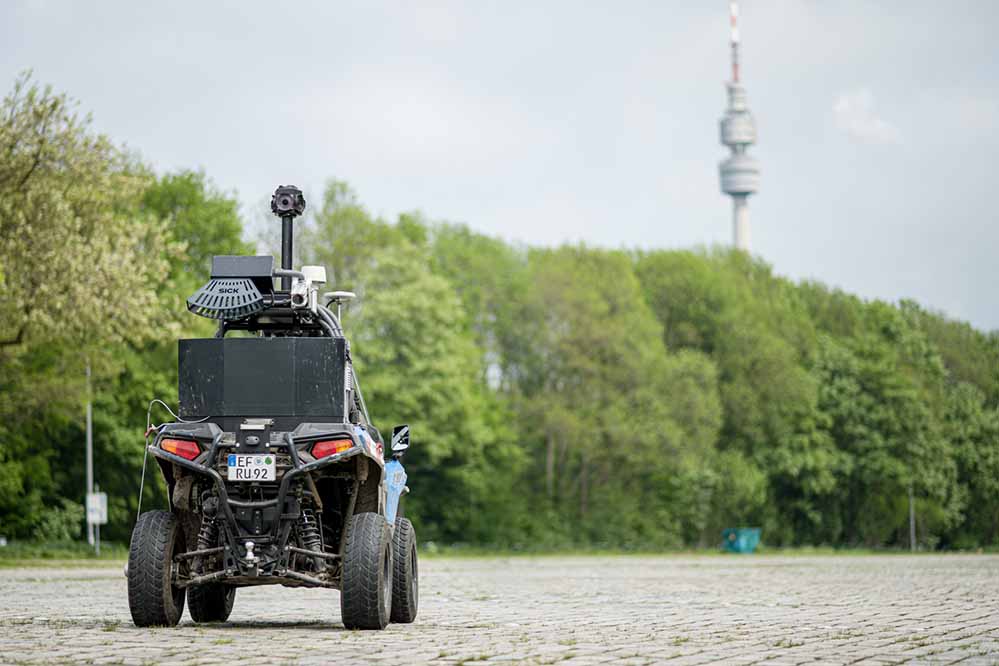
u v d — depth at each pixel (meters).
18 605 36.56
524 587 53.00
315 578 25.17
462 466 178.75
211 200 157.88
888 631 26.31
